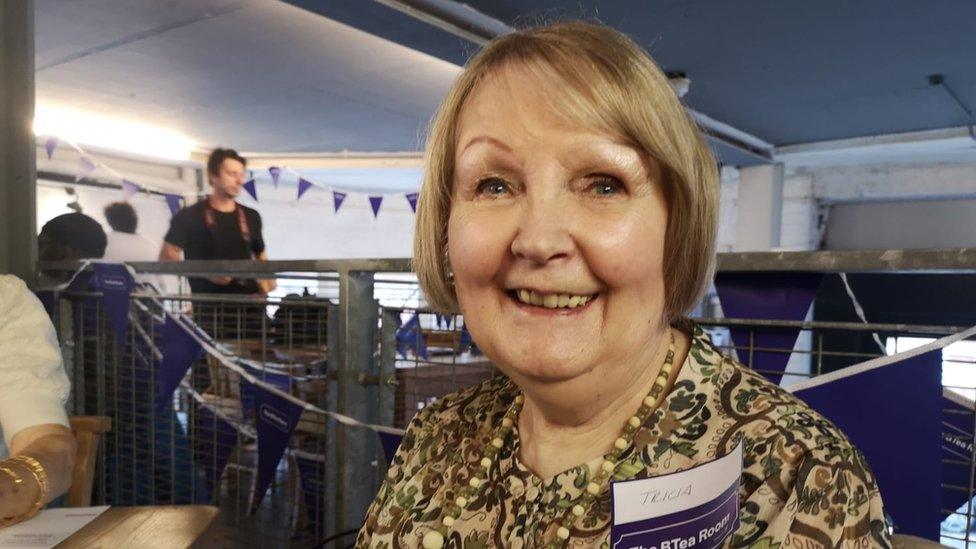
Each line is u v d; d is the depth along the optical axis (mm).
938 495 992
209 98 4391
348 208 8227
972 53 3225
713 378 616
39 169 5301
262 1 2807
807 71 3578
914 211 5973
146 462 2180
